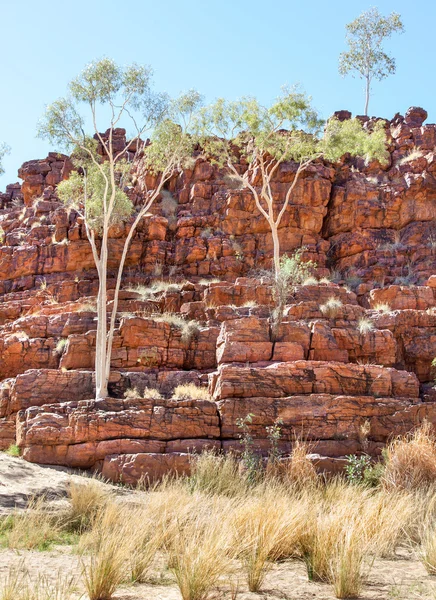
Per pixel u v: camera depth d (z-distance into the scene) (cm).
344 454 1441
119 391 1728
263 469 1348
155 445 1422
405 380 1617
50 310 2281
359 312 1923
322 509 955
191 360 1919
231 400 1502
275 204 2781
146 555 643
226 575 629
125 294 2358
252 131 2445
